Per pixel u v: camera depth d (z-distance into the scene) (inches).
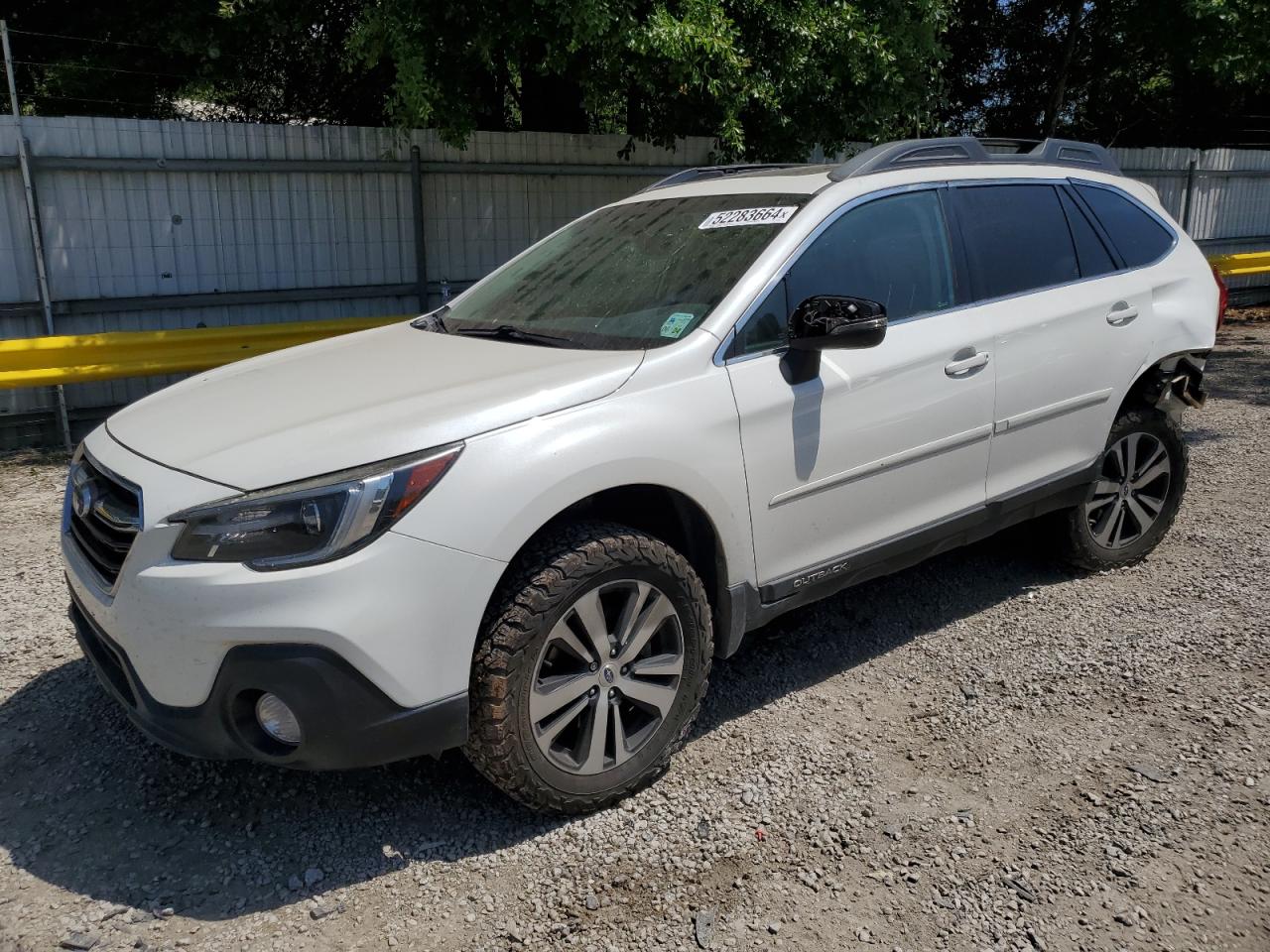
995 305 163.3
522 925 106.1
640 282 148.3
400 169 360.2
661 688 126.4
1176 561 202.2
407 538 106.3
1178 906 108.1
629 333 137.6
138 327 331.0
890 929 105.3
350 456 108.0
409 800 127.6
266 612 103.0
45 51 430.0
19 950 102.5
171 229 329.1
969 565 201.2
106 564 115.3
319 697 104.4
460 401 117.3
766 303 137.7
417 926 106.1
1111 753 136.0
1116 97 692.1
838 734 141.9
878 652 166.4
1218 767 132.3
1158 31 504.7
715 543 131.0
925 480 154.5
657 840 119.4
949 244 160.9
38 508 245.1
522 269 169.9
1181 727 142.0
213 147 330.6
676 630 126.3
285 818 124.4
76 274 317.7
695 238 152.3
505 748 113.9
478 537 109.2
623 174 406.0
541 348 137.6
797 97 354.3
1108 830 120.2
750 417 131.4
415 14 301.4
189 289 335.6
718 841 119.2
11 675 159.5
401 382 128.0
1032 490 171.3
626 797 127.0
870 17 363.6
